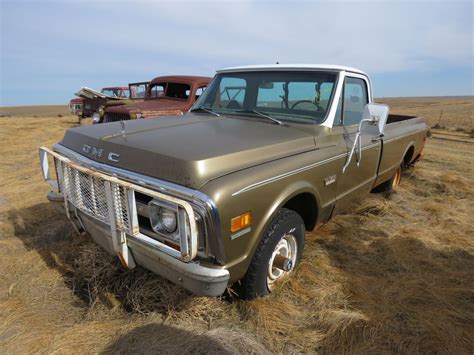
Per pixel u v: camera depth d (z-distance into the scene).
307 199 2.99
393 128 4.70
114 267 2.89
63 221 4.07
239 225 2.14
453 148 10.73
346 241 3.85
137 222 2.18
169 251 2.03
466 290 2.96
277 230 2.54
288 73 3.52
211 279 1.96
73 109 19.09
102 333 2.33
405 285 3.00
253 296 2.57
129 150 2.36
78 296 2.79
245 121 3.34
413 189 5.89
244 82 3.75
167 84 9.42
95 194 2.47
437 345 2.35
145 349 2.17
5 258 3.26
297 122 3.25
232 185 2.09
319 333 2.42
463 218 4.61
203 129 2.87
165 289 2.64
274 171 2.42
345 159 3.34
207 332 2.31
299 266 3.16
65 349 2.18
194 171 2.03
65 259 3.27
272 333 2.40
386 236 4.02
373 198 5.05
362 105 3.91
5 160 7.70
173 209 1.97
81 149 2.76
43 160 3.13
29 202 4.73
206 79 9.20
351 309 2.67
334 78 3.36
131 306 2.62
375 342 2.34
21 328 2.38
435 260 3.50
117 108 8.66
